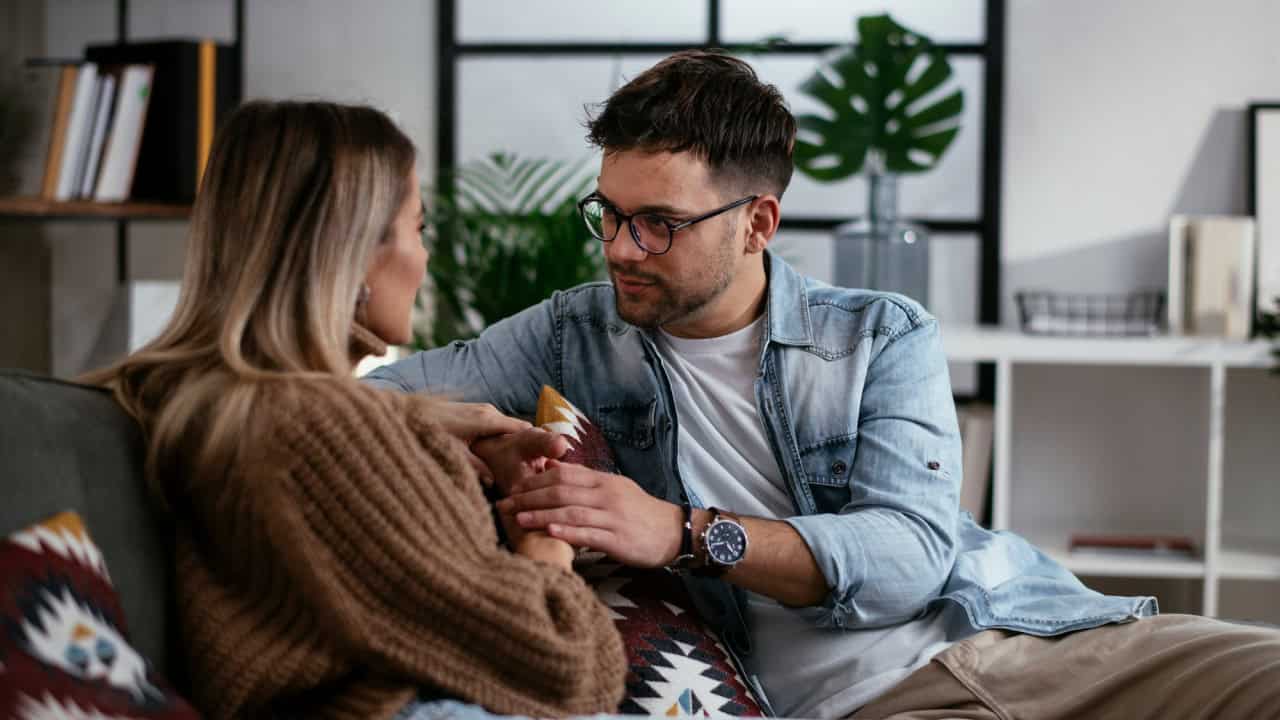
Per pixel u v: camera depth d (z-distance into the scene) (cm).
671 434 172
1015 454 364
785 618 166
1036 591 170
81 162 310
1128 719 146
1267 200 351
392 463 117
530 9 374
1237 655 142
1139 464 361
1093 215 361
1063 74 360
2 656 89
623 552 146
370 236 129
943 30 366
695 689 147
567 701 119
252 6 373
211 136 319
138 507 117
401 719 113
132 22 375
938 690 154
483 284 320
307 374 118
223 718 114
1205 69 355
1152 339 321
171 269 378
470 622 116
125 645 100
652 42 372
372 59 374
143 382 124
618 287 166
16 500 104
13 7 366
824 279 373
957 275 370
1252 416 356
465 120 377
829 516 158
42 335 378
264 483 114
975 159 368
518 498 145
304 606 116
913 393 171
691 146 160
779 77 371
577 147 375
